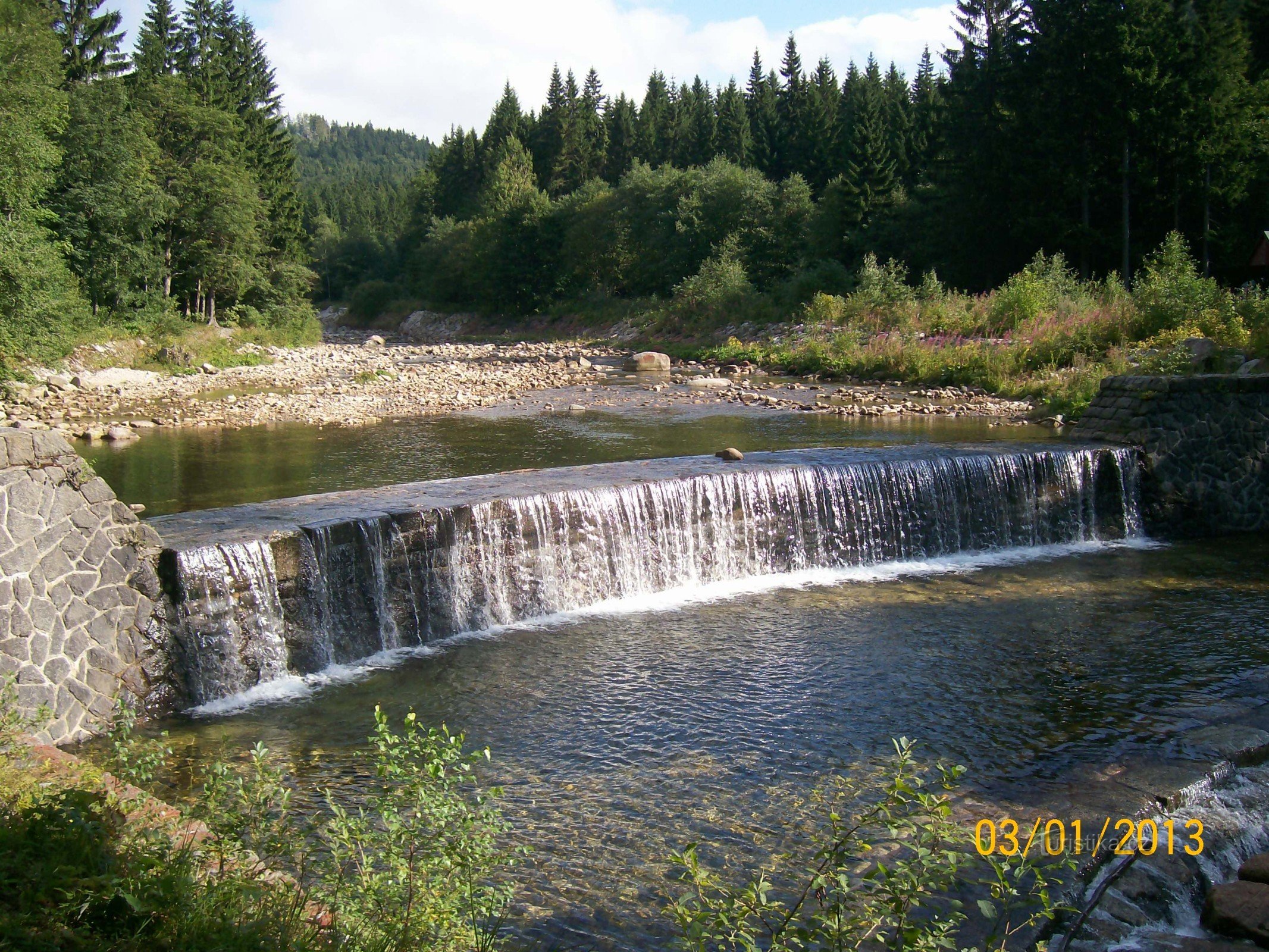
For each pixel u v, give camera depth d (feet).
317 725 35.27
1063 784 29.50
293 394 128.06
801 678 39.06
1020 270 189.37
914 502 57.47
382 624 43.29
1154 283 114.83
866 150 228.63
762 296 203.41
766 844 26.73
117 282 170.91
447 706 36.94
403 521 43.91
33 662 32.73
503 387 137.18
